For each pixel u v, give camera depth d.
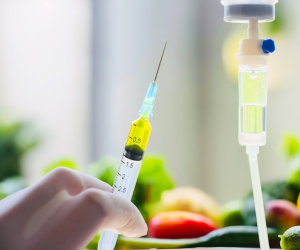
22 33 1.20
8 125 1.00
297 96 1.18
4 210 0.49
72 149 1.26
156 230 0.62
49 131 1.24
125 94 1.26
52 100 1.24
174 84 1.26
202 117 1.26
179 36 1.25
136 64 1.25
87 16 1.23
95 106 1.26
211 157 1.27
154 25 1.24
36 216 0.49
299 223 0.60
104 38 1.24
